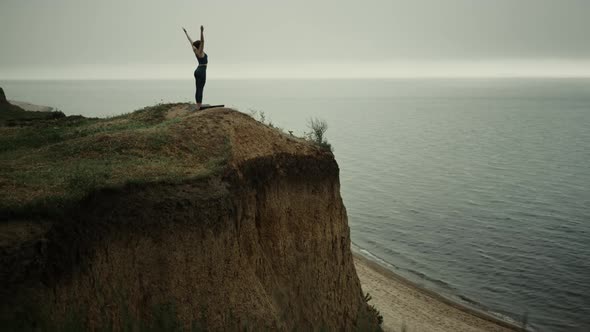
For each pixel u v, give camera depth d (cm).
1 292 1230
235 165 1944
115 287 1438
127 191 1561
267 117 14262
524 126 14038
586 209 5650
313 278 2162
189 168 1816
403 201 6006
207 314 1586
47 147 1936
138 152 1869
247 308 1695
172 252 1573
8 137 2205
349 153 9419
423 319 3086
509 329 3041
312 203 2248
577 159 8856
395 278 3791
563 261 4116
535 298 3491
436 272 3947
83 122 2625
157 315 1453
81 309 1351
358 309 2342
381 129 13225
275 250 2048
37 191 1473
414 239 4703
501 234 4806
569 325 3130
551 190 6569
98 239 1441
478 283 3738
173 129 2036
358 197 6191
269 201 2066
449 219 5303
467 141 11131
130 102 18612
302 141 2388
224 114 2184
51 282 1321
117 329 1395
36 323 1239
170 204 1603
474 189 6638
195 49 2175
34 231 1338
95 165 1711
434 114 17788
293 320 1995
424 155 9281
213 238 1672
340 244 2352
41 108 11206
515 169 7981
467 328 3011
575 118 16188
